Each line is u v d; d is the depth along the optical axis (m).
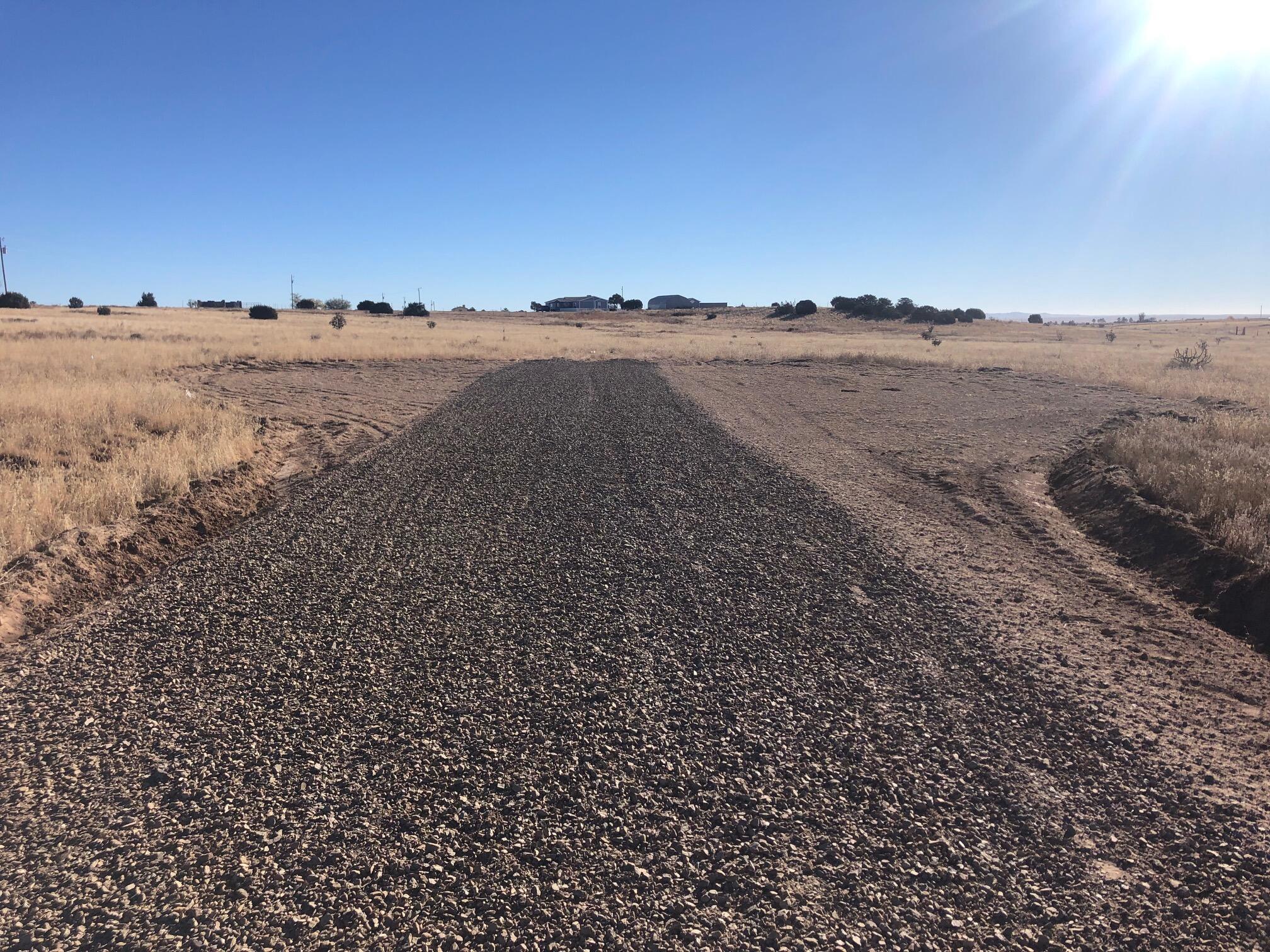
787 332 68.19
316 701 4.35
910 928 2.83
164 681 4.58
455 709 4.28
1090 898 2.97
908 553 7.20
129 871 3.04
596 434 13.49
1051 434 14.47
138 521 7.65
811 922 2.85
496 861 3.13
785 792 3.59
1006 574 6.81
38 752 3.85
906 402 19.41
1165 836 3.33
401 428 14.47
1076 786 3.67
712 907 2.92
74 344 24.98
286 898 2.92
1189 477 8.59
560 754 3.87
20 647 5.14
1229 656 5.24
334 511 8.46
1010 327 82.31
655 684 4.60
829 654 5.02
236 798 3.49
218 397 16.66
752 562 6.84
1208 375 23.88
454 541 7.38
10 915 2.81
